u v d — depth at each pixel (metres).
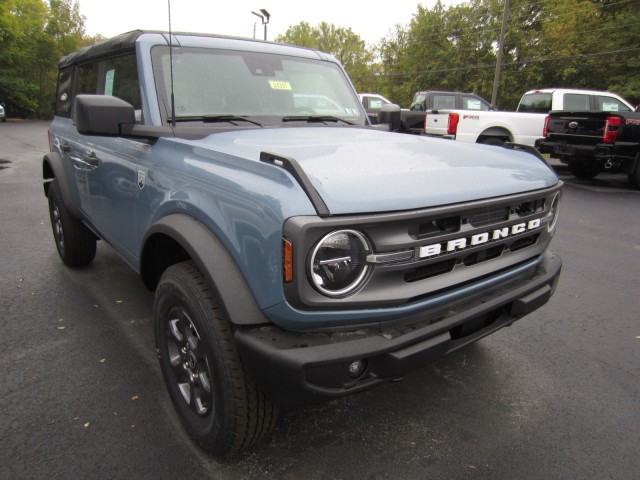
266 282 1.81
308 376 1.77
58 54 44.56
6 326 3.62
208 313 2.05
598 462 2.37
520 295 2.40
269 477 2.22
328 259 1.75
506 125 12.22
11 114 40.78
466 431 2.58
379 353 1.84
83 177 3.82
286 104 3.34
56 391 2.83
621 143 9.78
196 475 2.23
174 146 2.51
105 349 3.32
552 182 2.62
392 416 2.69
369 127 3.61
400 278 1.91
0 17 37.31
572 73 33.12
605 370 3.21
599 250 5.88
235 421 2.08
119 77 3.25
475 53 36.91
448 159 2.44
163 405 2.73
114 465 2.27
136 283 4.48
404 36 47.53
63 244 4.63
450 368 3.19
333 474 2.25
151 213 2.64
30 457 2.31
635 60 29.77
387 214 1.81
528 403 2.83
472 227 2.09
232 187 1.99
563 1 34.94
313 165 2.06
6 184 9.55
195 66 3.08
